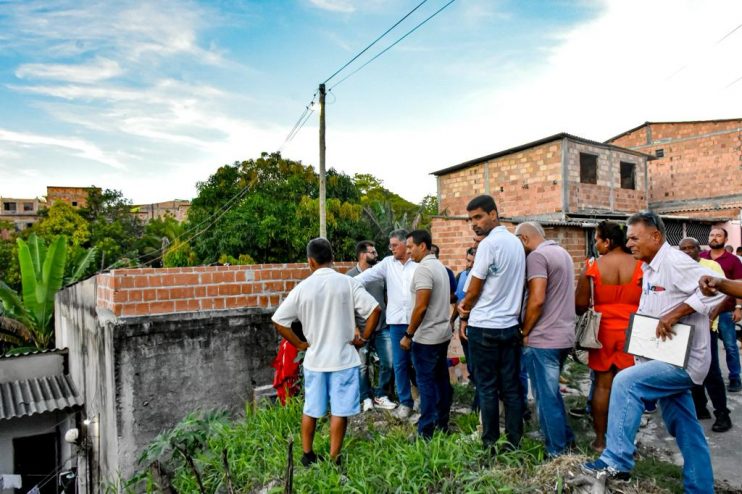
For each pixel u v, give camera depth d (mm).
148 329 4852
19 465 9539
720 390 4055
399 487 3127
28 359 9562
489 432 3514
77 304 8500
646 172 19844
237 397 5273
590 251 9922
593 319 3557
